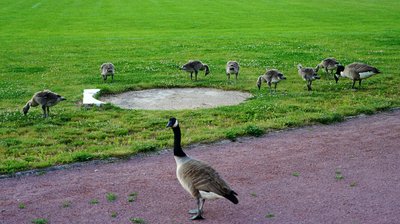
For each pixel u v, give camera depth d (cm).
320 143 1448
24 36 3928
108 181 1187
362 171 1229
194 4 6359
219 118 1700
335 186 1139
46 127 1612
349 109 1780
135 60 2856
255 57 2903
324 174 1212
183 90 2180
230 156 1349
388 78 2303
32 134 1550
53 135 1531
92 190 1135
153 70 2567
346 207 1031
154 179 1196
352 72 2055
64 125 1650
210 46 3291
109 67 2300
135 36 3838
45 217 1005
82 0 7050
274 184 1154
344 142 1454
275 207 1038
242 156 1348
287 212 1013
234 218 994
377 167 1255
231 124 1634
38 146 1445
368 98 1945
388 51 3038
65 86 2242
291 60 2805
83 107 1864
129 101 1991
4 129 1591
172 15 5331
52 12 5756
